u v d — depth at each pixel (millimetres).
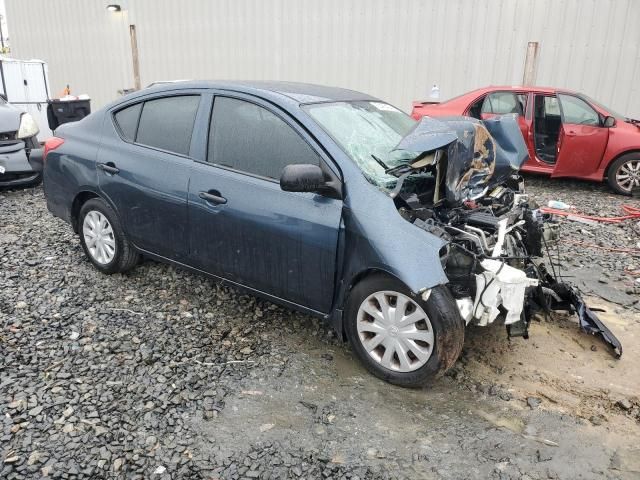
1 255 4895
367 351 3178
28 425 2693
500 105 8383
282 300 3459
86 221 4469
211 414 2840
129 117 4172
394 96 11555
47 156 4637
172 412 2844
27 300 4012
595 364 3420
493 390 3125
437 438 2721
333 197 3115
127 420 2764
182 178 3695
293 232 3199
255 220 3338
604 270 4953
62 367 3197
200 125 3699
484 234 3287
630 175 7652
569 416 2924
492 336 3691
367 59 11664
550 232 3932
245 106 3557
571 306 3795
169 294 4191
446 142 3053
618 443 2727
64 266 4668
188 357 3363
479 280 2973
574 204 7312
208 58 13820
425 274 2791
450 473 2492
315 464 2516
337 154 3156
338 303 3229
